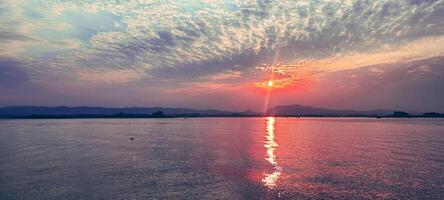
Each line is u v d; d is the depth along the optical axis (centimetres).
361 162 4409
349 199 2769
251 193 2936
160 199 2772
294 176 3575
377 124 18688
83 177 3538
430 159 4659
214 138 8306
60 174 3678
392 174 3656
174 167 4100
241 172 3788
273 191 2997
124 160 4634
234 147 6206
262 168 4019
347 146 6325
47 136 9044
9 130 11981
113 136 9069
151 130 12112
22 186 3164
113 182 3309
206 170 3906
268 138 8256
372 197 2820
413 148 5975
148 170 3912
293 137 8594
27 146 6450
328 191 2991
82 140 7781
